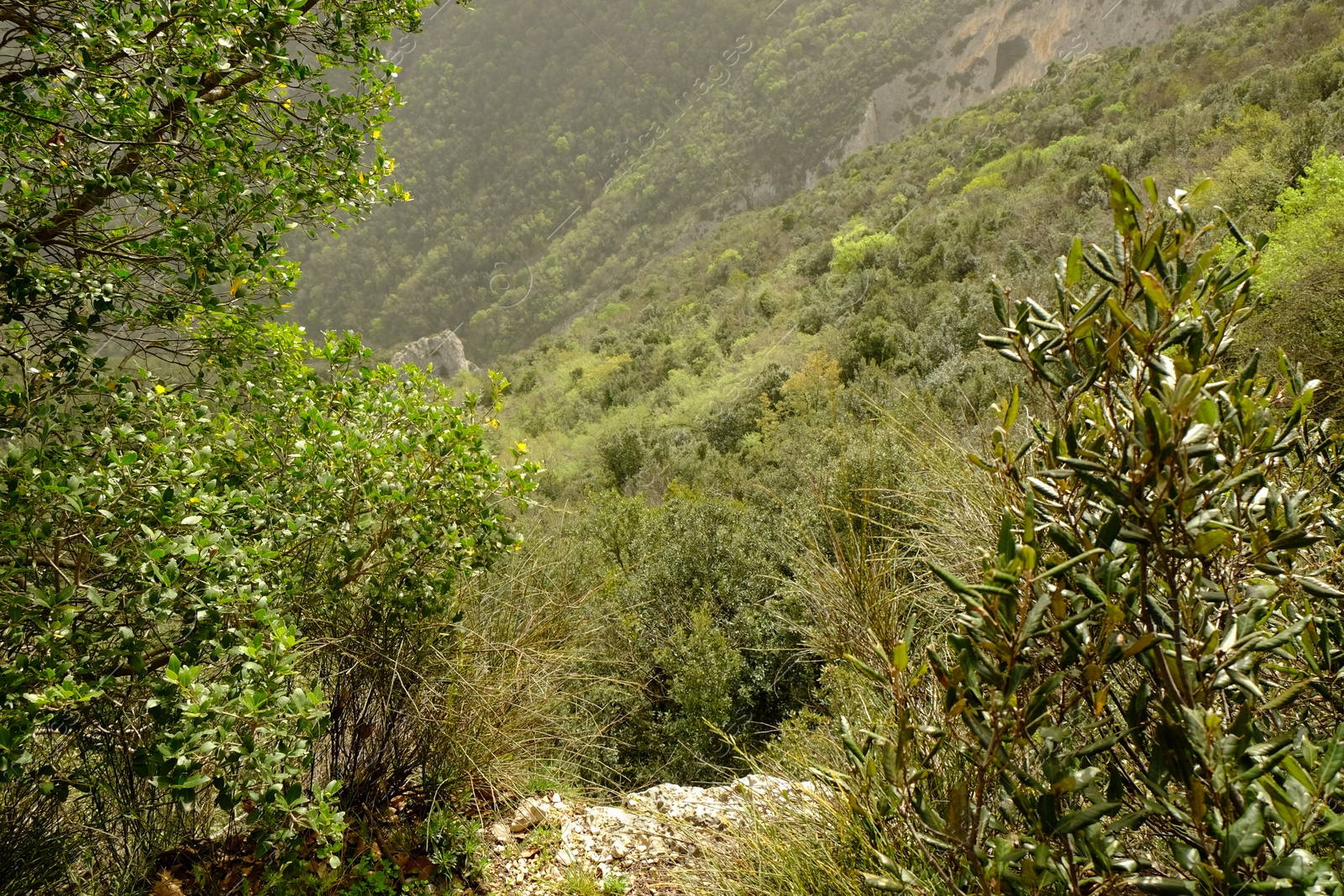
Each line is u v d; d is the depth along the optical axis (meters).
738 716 4.03
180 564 1.59
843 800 1.57
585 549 4.98
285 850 1.82
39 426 1.79
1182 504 0.62
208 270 2.04
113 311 1.95
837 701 2.33
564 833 2.34
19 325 1.84
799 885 1.58
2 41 1.84
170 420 1.86
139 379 2.13
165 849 1.97
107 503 1.58
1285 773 0.62
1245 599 0.72
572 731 2.87
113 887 1.83
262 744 1.68
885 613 2.29
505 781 2.45
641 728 4.04
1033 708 0.67
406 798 2.35
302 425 2.12
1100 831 0.65
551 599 2.90
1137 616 0.68
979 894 0.80
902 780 0.75
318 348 2.43
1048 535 0.74
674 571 5.00
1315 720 0.91
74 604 1.67
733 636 4.42
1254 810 0.55
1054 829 0.65
